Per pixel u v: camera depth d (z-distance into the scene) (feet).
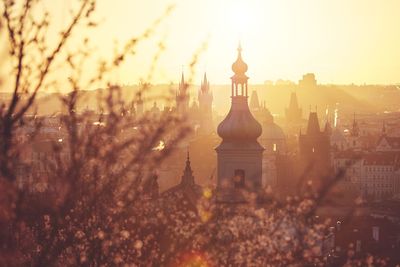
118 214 164.04
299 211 173.58
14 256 142.82
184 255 206.39
